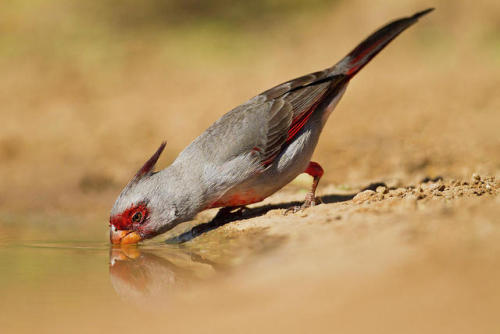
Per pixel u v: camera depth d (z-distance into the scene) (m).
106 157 18.95
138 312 7.14
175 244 11.02
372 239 8.41
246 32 32.44
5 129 22.17
